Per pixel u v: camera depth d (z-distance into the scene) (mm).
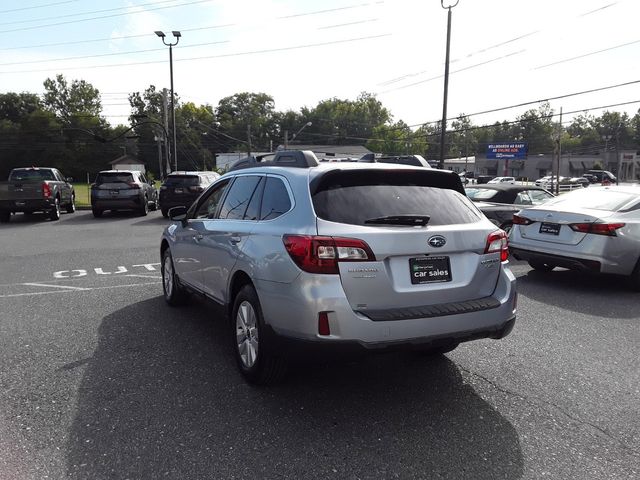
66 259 9867
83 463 2873
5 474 2764
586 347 4883
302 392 3834
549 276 8352
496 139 139125
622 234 7004
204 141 116000
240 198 4477
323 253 3234
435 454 2998
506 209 10711
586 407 3639
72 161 92750
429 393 3848
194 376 4109
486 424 3371
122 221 17688
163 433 3207
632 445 3127
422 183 3904
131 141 100062
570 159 87125
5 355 4570
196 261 5109
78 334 5168
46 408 3539
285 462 2895
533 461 2934
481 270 3689
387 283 3334
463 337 3514
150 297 6781
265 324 3598
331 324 3225
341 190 3580
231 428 3275
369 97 130875
